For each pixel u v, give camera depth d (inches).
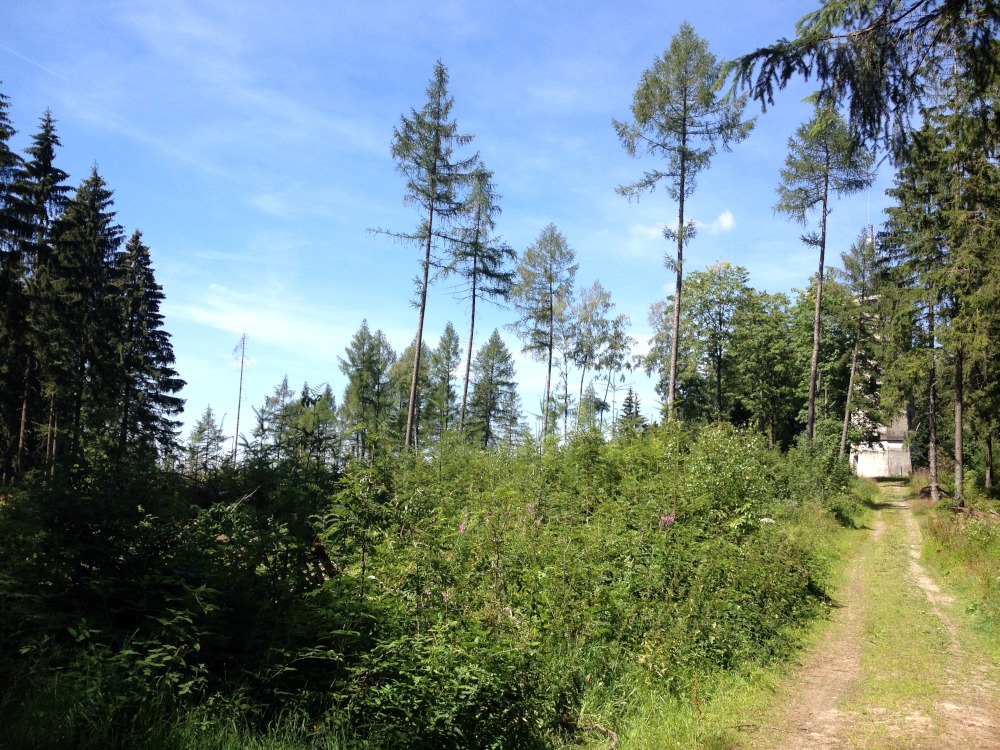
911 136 202.1
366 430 273.4
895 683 301.0
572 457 495.8
